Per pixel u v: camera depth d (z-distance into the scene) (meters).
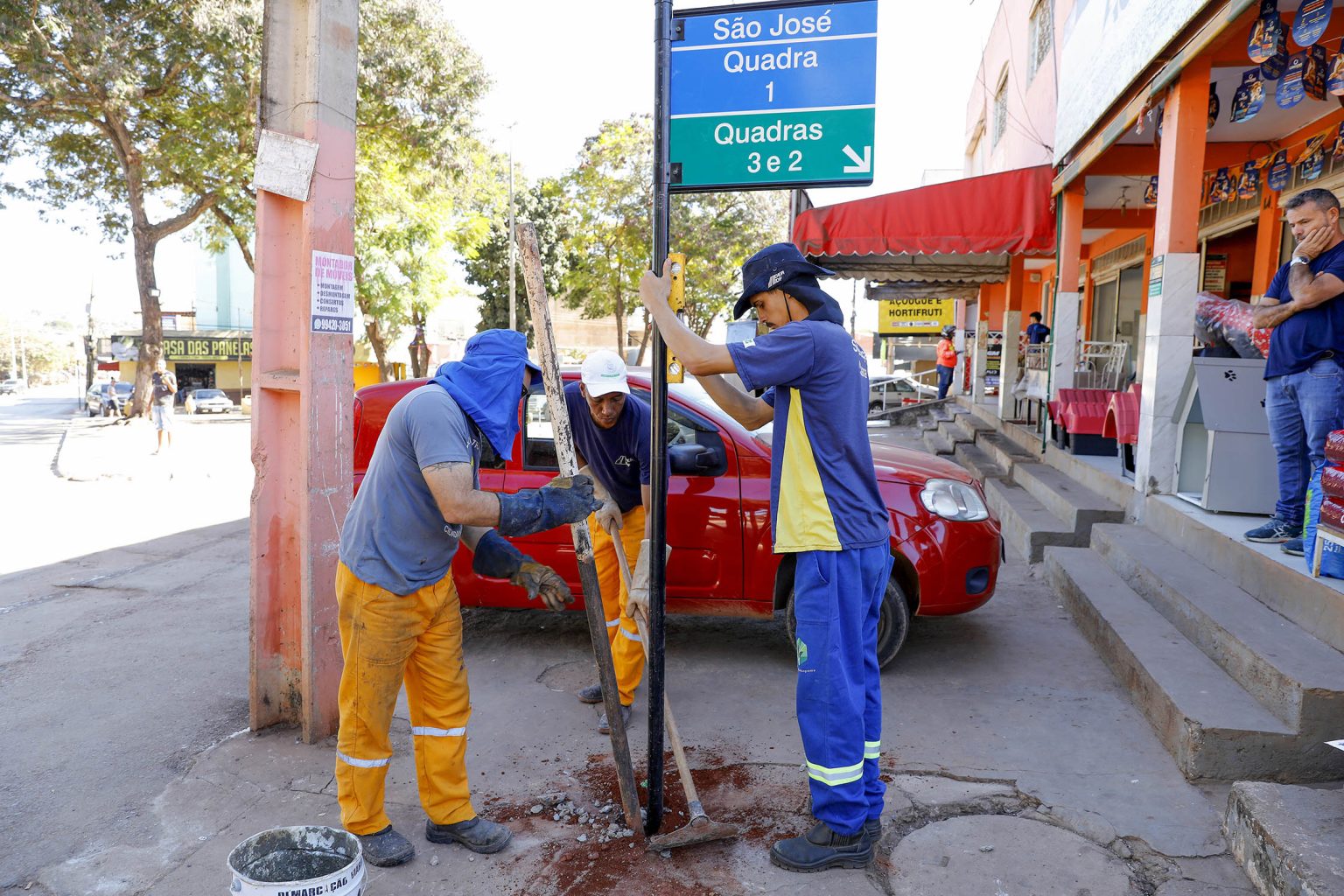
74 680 4.66
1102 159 8.28
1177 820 3.15
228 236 27.72
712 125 3.27
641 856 3.01
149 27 20.39
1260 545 4.52
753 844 3.08
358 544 2.86
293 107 3.72
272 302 3.81
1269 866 2.66
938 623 5.45
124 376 45.34
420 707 3.04
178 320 59.62
